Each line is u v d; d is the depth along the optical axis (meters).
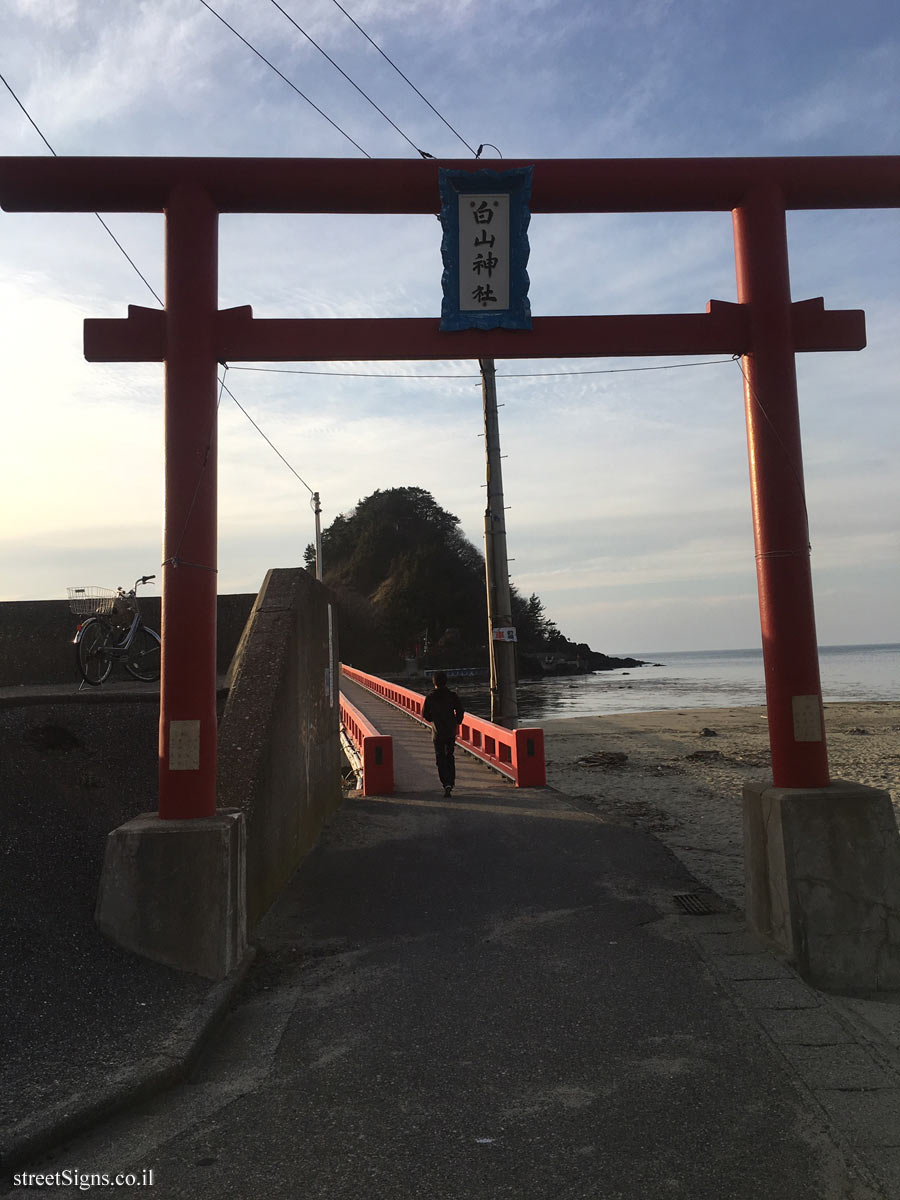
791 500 6.11
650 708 48.44
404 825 10.09
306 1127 3.58
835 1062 4.11
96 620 9.62
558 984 5.18
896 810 12.08
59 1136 3.38
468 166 6.15
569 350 6.27
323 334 6.13
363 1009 4.88
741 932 6.14
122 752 7.32
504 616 16.86
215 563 5.89
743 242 6.35
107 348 5.98
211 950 5.10
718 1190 3.10
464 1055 4.25
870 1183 3.13
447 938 6.15
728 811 11.95
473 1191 3.12
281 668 7.74
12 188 5.91
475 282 6.20
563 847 8.88
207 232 6.04
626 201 6.34
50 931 4.95
